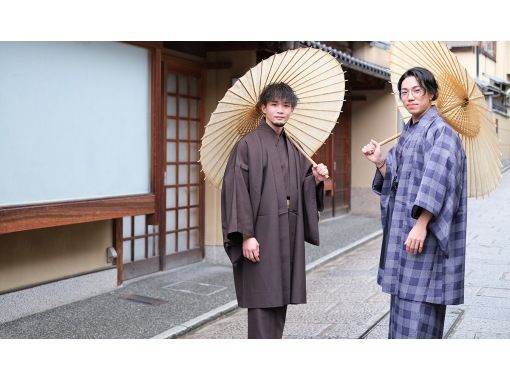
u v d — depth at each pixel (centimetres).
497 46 2681
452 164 305
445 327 469
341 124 1262
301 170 353
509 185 1917
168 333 482
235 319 542
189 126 759
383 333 480
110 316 532
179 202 752
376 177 351
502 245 879
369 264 780
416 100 320
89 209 521
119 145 566
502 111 2752
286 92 330
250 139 338
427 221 306
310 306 571
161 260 722
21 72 466
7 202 457
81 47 520
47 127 489
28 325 503
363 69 1009
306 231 354
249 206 329
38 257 543
